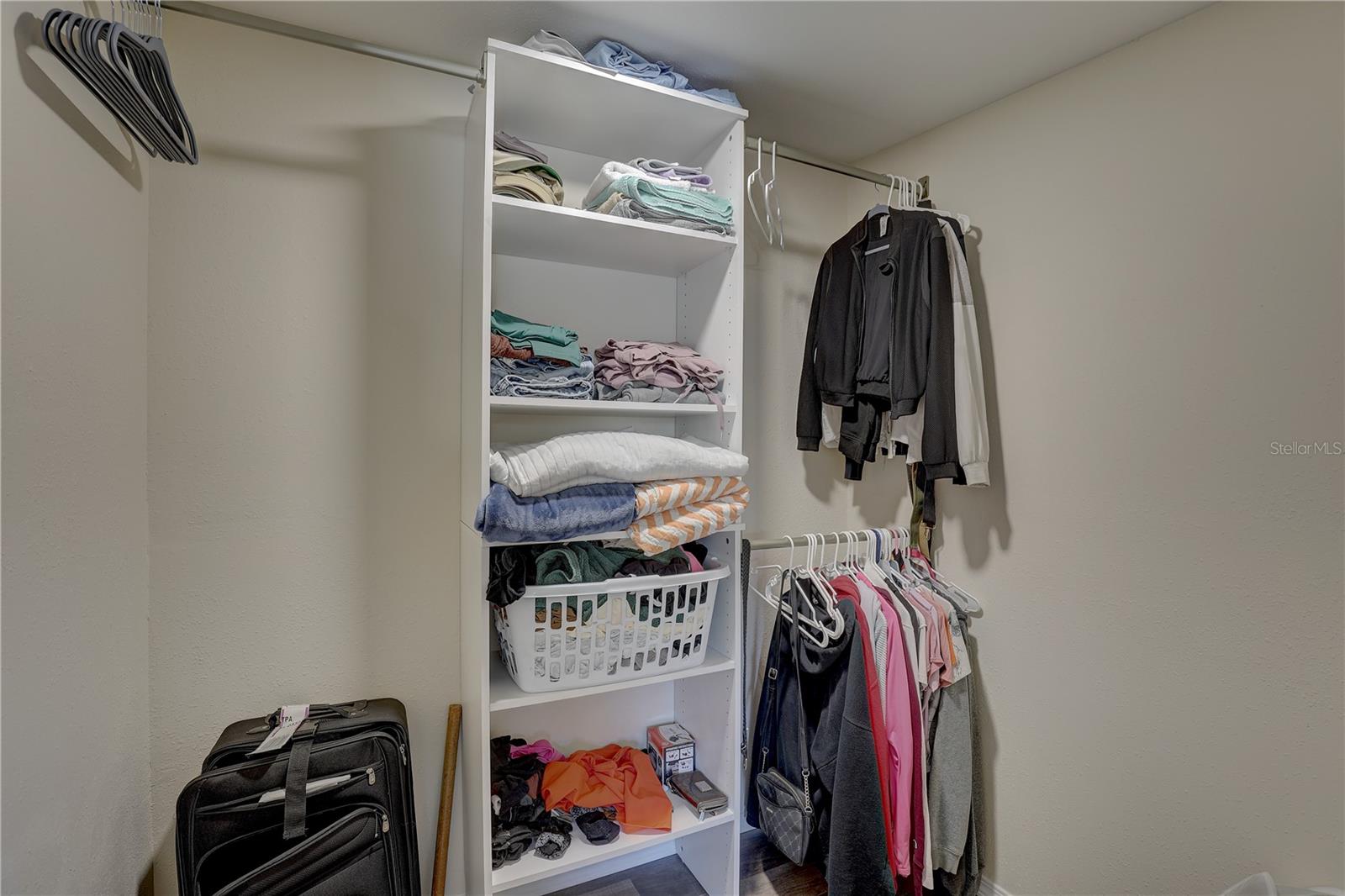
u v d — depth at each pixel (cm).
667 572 157
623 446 146
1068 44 159
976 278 195
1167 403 150
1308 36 129
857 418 192
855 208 236
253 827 129
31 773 94
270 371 155
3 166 88
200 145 149
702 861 186
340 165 162
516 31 157
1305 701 130
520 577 139
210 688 151
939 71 173
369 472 166
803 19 151
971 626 195
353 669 165
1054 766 173
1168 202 150
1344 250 124
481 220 142
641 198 153
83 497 112
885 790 166
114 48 93
